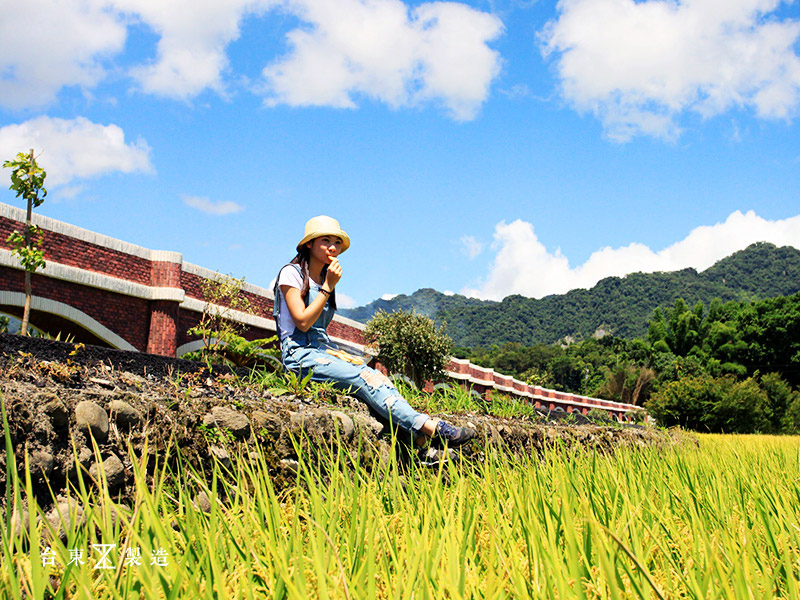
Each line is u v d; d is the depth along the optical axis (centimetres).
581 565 140
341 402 343
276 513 160
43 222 1306
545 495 212
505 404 598
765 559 167
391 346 2500
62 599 114
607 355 11425
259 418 257
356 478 205
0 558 126
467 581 125
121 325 1506
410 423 331
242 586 117
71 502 182
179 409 232
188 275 1683
